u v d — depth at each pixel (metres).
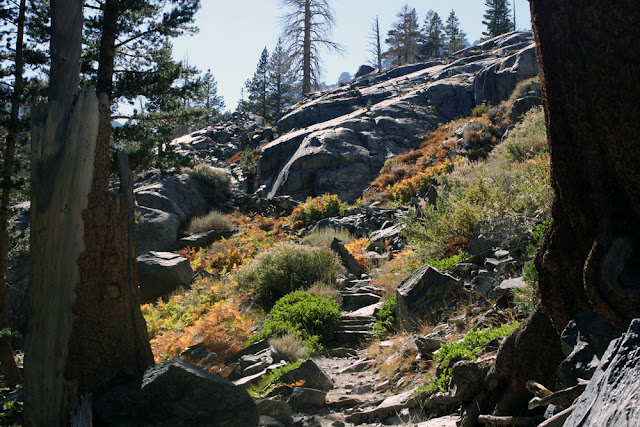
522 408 3.97
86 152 4.32
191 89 16.42
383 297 11.59
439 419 4.94
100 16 15.27
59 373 4.18
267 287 13.23
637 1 2.78
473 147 24.38
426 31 80.19
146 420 4.07
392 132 33.91
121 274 4.45
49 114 4.40
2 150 14.80
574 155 3.24
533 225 9.40
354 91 45.19
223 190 30.67
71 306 4.22
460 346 6.02
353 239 18.84
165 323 12.45
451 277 8.91
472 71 42.75
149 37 15.82
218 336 8.86
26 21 15.00
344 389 7.22
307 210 24.09
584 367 3.01
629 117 2.89
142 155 15.12
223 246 22.06
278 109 65.38
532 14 3.36
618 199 3.10
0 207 13.62
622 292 2.91
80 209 4.27
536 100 24.02
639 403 1.69
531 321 3.88
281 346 8.76
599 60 2.96
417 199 20.59
